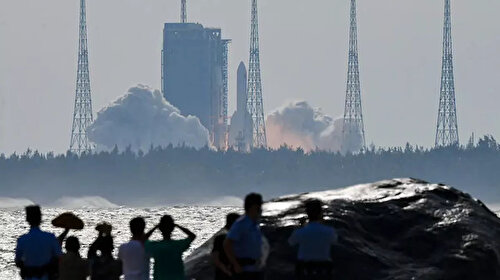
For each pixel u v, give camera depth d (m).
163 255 84.88
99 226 94.31
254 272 79.44
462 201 120.88
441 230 115.69
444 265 112.19
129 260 87.12
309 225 83.62
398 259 112.88
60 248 86.62
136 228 87.88
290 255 111.50
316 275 82.81
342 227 114.31
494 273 113.12
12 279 170.12
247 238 79.25
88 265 92.00
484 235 115.69
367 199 119.81
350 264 111.31
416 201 119.62
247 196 79.69
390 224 116.56
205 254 116.38
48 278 86.19
